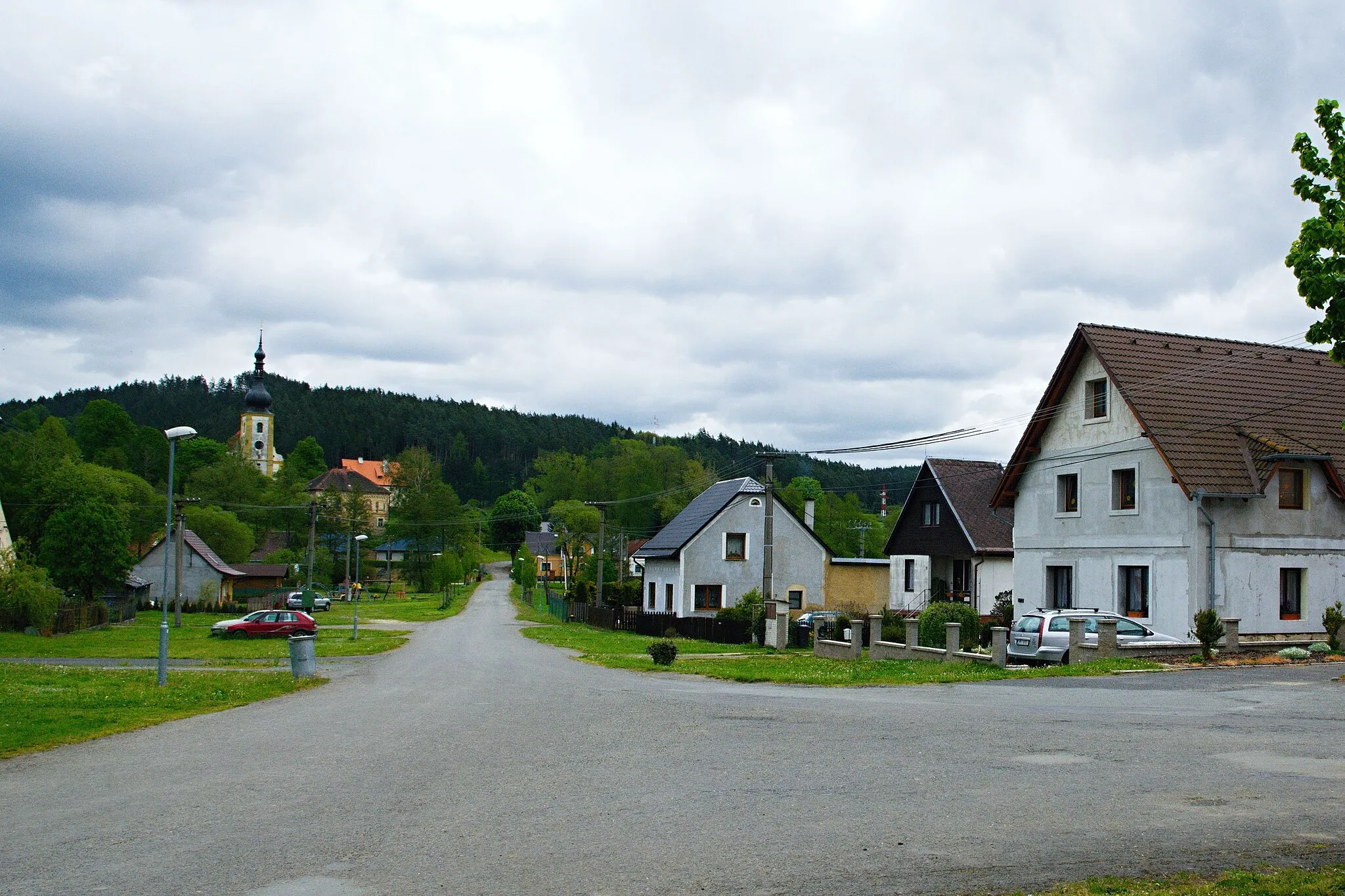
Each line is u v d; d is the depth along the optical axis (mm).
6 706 18734
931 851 7891
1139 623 27281
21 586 46688
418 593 118000
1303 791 9859
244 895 7176
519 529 160875
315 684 25172
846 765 11562
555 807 9789
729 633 45469
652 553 60000
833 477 132000
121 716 17672
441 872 7621
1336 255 10648
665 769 11633
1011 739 13219
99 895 7234
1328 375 34250
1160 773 10773
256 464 147875
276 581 95625
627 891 7066
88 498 71062
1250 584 29938
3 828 9375
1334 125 10820
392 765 12430
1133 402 30703
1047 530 35031
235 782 11492
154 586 81375
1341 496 30750
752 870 7504
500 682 25344
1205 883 6996
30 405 193625
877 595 58312
